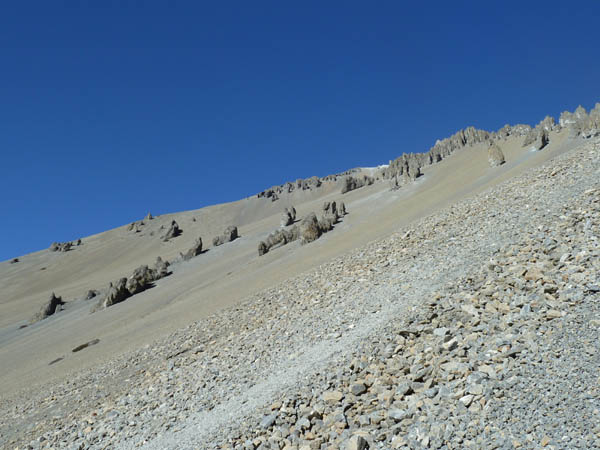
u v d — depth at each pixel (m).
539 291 12.39
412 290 18.78
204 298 53.59
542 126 85.44
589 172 21.36
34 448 18.42
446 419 8.95
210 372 19.84
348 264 29.84
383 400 10.68
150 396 19.66
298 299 26.80
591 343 9.35
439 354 11.66
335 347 16.44
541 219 18.33
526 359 9.70
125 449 15.00
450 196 64.69
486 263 16.70
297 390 13.18
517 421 8.05
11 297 161.75
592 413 7.50
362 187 169.25
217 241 131.38
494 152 77.69
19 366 53.56
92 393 24.16
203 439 13.08
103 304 87.88
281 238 83.94
